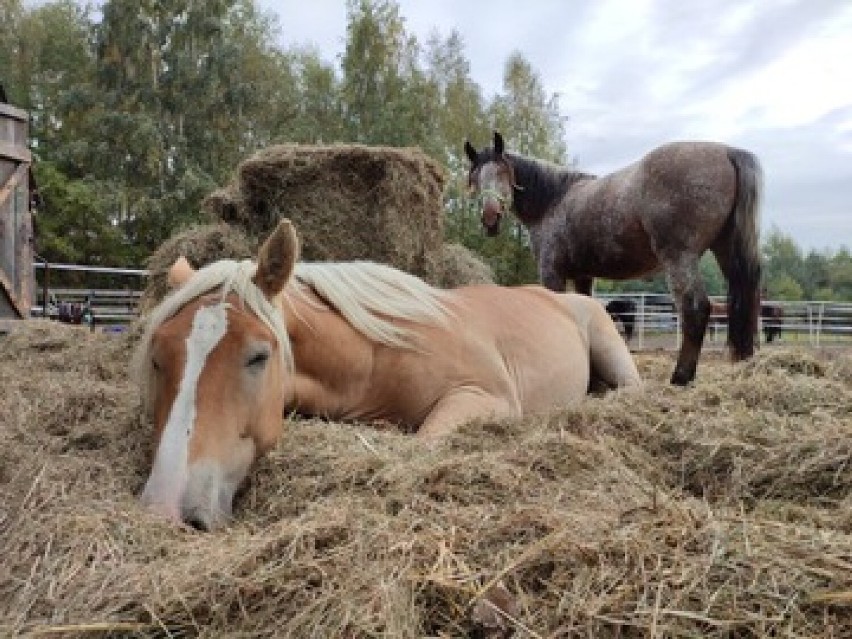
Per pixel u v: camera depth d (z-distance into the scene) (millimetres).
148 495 1776
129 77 23828
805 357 3785
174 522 1680
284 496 1882
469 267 5129
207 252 4328
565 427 2422
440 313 2986
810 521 1703
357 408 2768
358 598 1207
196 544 1537
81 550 1476
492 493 1733
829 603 1152
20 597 1358
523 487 1763
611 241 5633
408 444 2156
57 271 21547
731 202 4957
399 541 1381
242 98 24438
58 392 2992
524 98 27797
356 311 2738
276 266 2271
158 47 24094
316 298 2727
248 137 26984
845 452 2090
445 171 4898
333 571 1298
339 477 1880
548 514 1477
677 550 1291
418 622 1182
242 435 1999
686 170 4988
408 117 24844
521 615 1181
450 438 2213
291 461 2064
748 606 1153
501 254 23406
